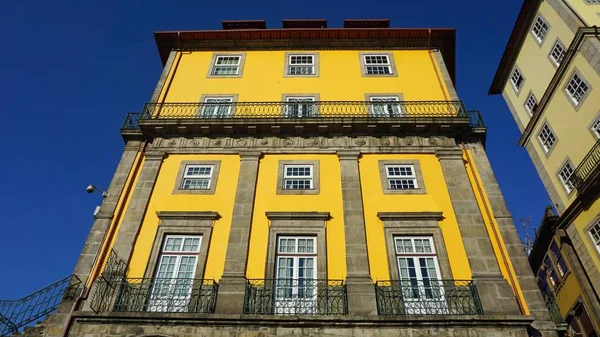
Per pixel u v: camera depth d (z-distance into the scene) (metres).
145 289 9.37
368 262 9.86
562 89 18.44
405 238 10.48
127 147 12.60
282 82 14.78
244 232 10.41
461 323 8.50
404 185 11.64
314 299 9.23
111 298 9.16
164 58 16.91
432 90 14.34
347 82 14.73
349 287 9.27
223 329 8.54
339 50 16.16
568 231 17.45
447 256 9.99
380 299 9.11
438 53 15.87
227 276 9.53
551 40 19.56
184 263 10.09
